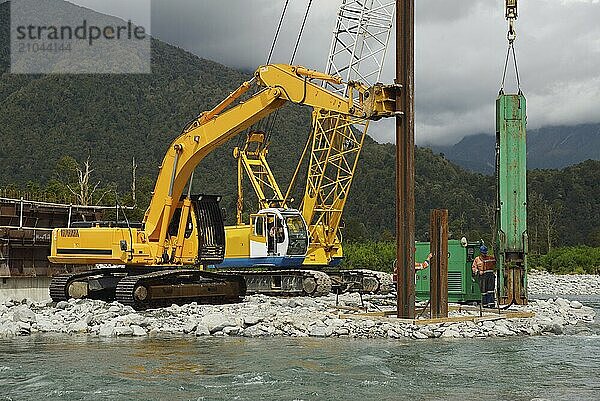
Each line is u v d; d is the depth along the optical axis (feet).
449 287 98.68
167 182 96.12
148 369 55.98
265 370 55.57
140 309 90.48
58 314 84.53
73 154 388.98
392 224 361.71
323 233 138.10
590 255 242.58
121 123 427.74
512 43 92.12
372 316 81.05
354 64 145.79
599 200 415.23
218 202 99.19
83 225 98.89
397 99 75.87
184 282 94.53
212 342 69.82
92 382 51.29
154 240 96.27
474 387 50.47
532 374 55.11
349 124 139.33
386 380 52.42
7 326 75.87
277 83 93.76
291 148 410.72
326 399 46.98
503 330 76.07
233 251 121.80
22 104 428.56
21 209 110.73
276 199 143.43
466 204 403.95
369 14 146.20
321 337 73.36
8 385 50.47
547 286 189.67
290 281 118.73
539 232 355.97
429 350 65.41
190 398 46.85
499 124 93.15
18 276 104.88
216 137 94.84
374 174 384.47
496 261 96.37
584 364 59.00
